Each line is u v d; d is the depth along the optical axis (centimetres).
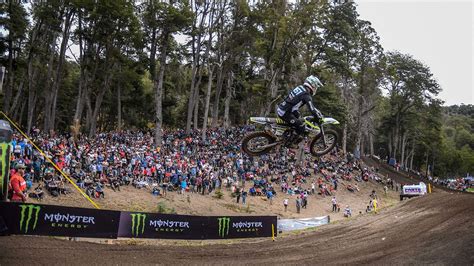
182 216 1478
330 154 5262
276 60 5028
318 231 1648
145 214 1395
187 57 5319
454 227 1230
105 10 3719
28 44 4216
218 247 1298
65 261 980
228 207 2877
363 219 1859
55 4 3703
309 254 1193
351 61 5634
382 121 8556
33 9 4075
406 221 1565
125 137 3797
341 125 6069
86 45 4338
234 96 6519
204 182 2984
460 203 1809
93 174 2459
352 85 6500
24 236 1120
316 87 883
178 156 3231
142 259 1080
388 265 978
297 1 4838
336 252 1186
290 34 4756
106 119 7031
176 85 7188
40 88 5153
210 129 4966
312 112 858
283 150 4553
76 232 1244
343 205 3806
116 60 4547
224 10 4894
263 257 1173
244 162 3681
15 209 1134
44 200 2045
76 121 3556
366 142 9756
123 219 1345
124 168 2725
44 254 1006
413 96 7625
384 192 4803
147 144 3606
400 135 8812
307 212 3316
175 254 1166
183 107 7225
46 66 4981
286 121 866
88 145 2936
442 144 9444
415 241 1159
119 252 1122
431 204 1978
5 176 1088
